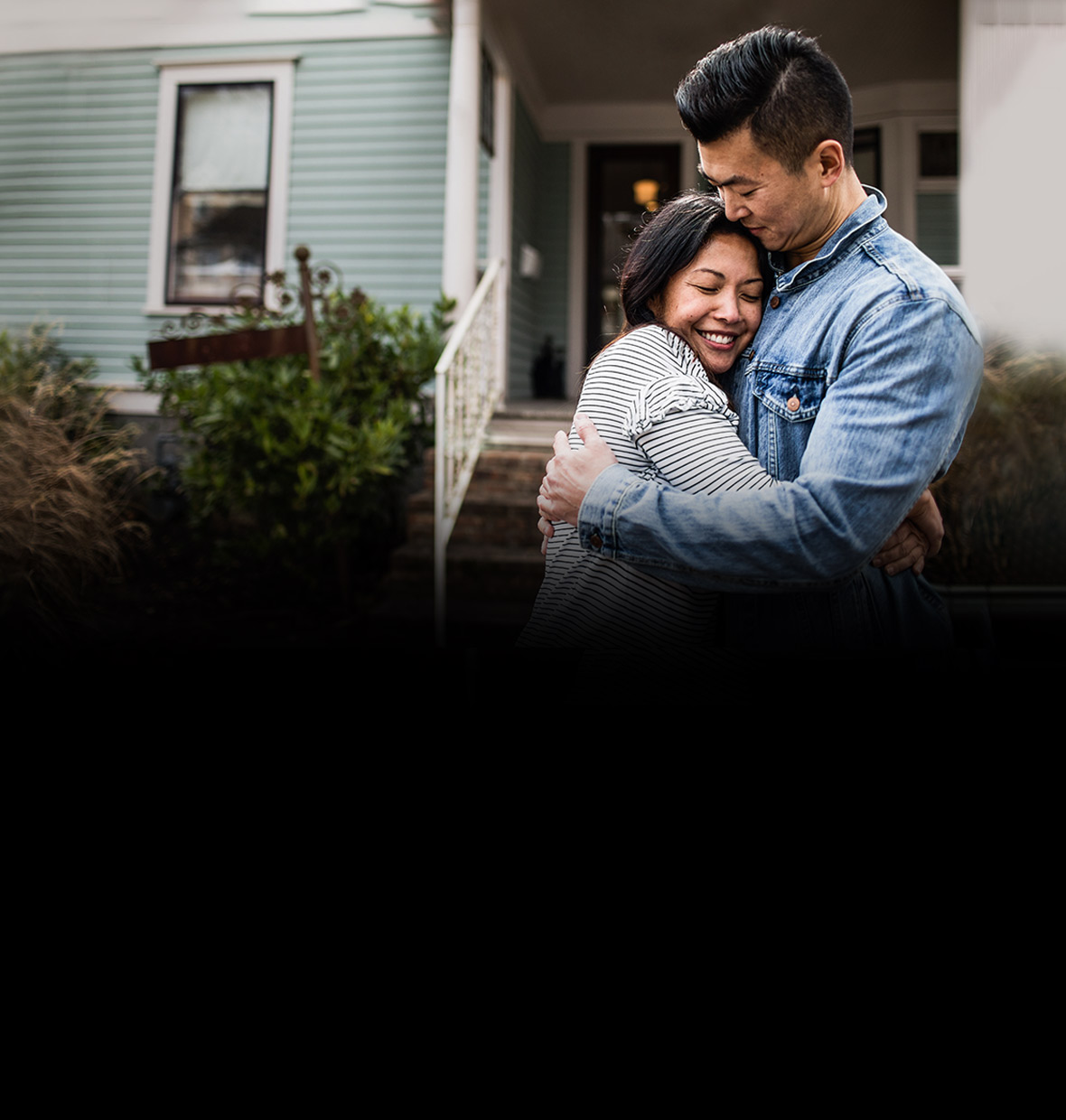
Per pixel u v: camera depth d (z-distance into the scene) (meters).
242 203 6.40
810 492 0.96
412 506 4.61
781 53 0.99
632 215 8.36
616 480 1.06
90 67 6.48
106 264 6.56
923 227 6.93
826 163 1.03
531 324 7.56
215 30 6.29
